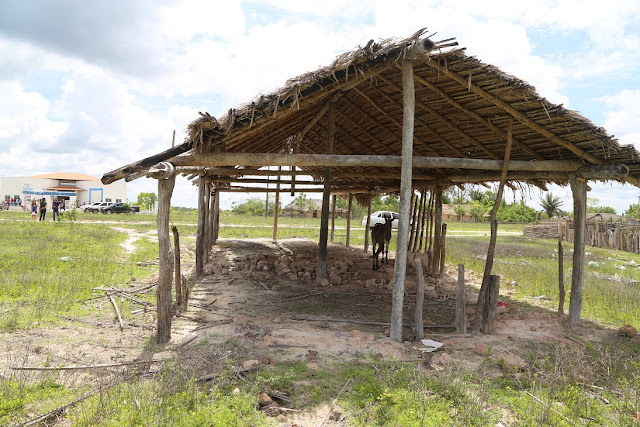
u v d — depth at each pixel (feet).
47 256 39.45
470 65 20.07
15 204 170.40
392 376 16.20
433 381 16.03
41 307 23.41
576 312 25.90
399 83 25.76
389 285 34.32
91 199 183.42
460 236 102.94
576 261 26.17
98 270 35.17
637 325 26.14
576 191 26.63
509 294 34.73
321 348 19.13
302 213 182.80
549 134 23.85
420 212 49.93
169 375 14.94
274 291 31.30
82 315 23.21
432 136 31.99
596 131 22.30
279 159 21.86
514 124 25.12
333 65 19.89
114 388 13.93
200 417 12.25
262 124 21.70
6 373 15.35
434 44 18.98
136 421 12.03
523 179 31.89
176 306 25.55
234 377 15.65
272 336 20.42
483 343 20.93
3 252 41.39
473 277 42.16
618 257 69.97
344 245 65.10
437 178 40.19
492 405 14.66
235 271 38.58
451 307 29.48
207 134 20.40
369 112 32.32
